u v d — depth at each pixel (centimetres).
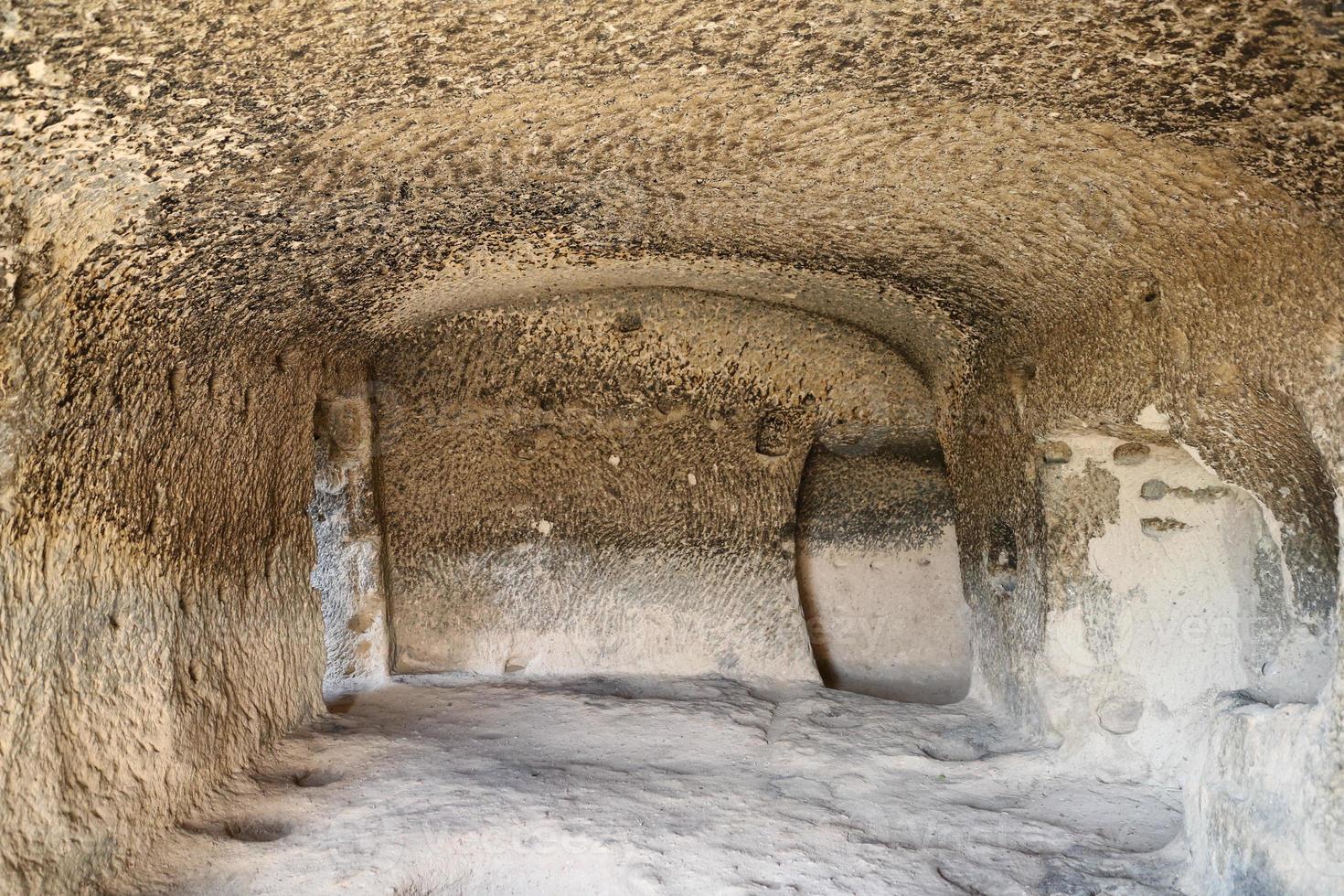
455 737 276
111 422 197
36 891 171
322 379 301
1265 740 168
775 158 199
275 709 264
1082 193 188
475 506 343
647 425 340
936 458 347
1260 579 231
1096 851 204
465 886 204
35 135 146
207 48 141
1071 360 236
